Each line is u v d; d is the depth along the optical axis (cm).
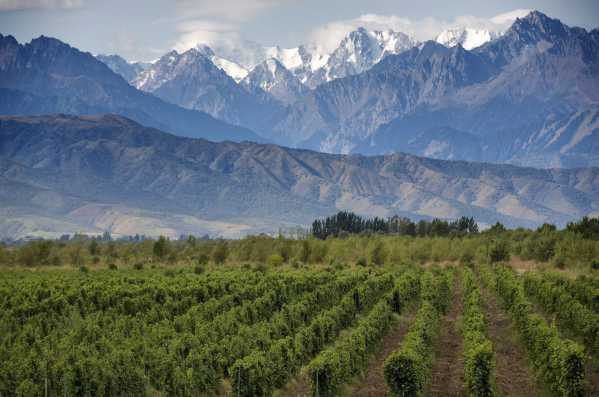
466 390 4184
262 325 5384
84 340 4991
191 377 4238
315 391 4100
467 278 8244
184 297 6738
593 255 10669
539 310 7112
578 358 4062
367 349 5031
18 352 4659
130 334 5341
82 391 4100
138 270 10725
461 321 6119
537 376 4391
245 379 4184
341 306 6206
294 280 7962
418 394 3978
